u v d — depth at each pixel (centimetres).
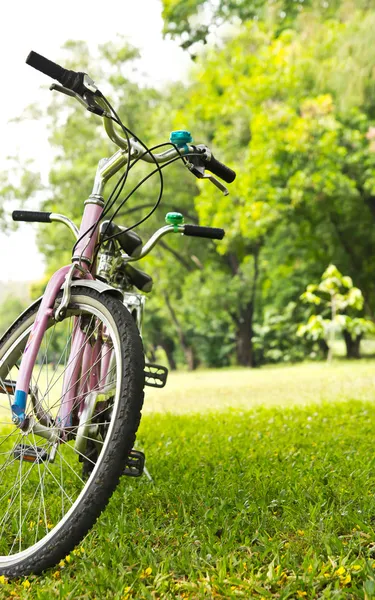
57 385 255
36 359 254
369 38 1750
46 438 252
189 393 1277
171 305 3497
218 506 294
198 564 231
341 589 206
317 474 345
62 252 3023
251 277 3103
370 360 2306
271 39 2348
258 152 2425
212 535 256
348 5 1802
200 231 296
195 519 284
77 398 253
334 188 2427
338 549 238
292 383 1352
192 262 3238
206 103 2589
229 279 3106
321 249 2789
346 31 1802
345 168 2519
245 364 3203
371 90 1834
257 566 230
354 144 2452
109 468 224
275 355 3341
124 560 239
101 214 267
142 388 232
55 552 226
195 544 255
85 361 258
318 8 1992
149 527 273
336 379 1370
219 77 2530
